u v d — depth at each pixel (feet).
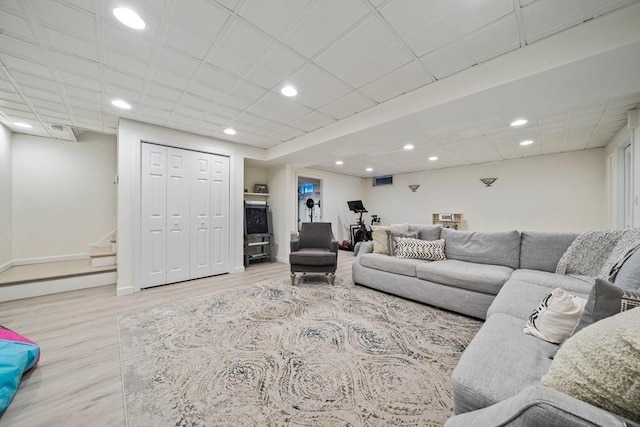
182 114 9.68
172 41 5.59
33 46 5.64
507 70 6.12
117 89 7.67
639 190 8.70
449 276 8.02
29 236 12.09
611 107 8.92
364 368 5.20
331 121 10.48
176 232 11.60
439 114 7.97
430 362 5.39
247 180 16.84
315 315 7.86
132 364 5.41
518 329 3.99
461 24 5.18
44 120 10.25
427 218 22.31
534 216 16.75
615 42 4.85
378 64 6.53
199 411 4.14
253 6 4.68
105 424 3.93
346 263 16.52
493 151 15.48
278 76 7.06
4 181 10.89
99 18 4.87
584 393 1.96
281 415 4.04
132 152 10.28
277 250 16.90
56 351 5.93
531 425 1.53
